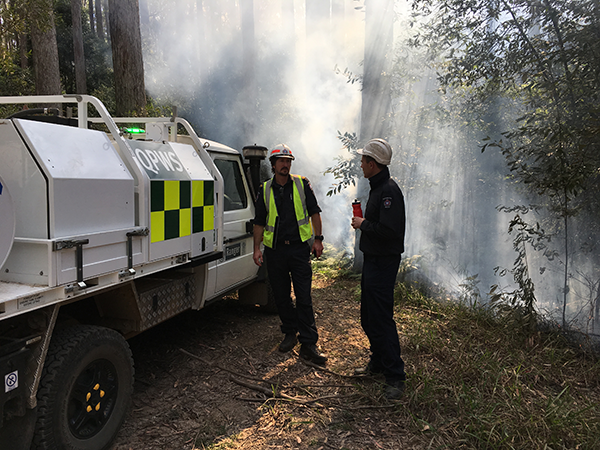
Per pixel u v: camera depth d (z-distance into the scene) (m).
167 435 2.56
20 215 2.00
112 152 2.42
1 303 1.73
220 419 2.72
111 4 7.21
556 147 3.67
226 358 3.63
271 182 3.61
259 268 4.55
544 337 3.81
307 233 3.54
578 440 2.39
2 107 6.82
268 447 2.44
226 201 3.97
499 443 2.37
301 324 3.57
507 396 2.83
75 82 16.38
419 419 2.63
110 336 2.35
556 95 3.59
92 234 2.14
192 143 3.66
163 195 2.74
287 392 3.05
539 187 3.74
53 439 2.02
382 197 2.83
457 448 2.40
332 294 5.63
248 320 4.58
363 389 3.03
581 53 3.36
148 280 3.19
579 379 3.21
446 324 4.26
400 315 4.55
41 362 1.97
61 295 2.02
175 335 4.08
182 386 3.16
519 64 3.82
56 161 2.01
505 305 4.16
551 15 3.47
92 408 2.28
